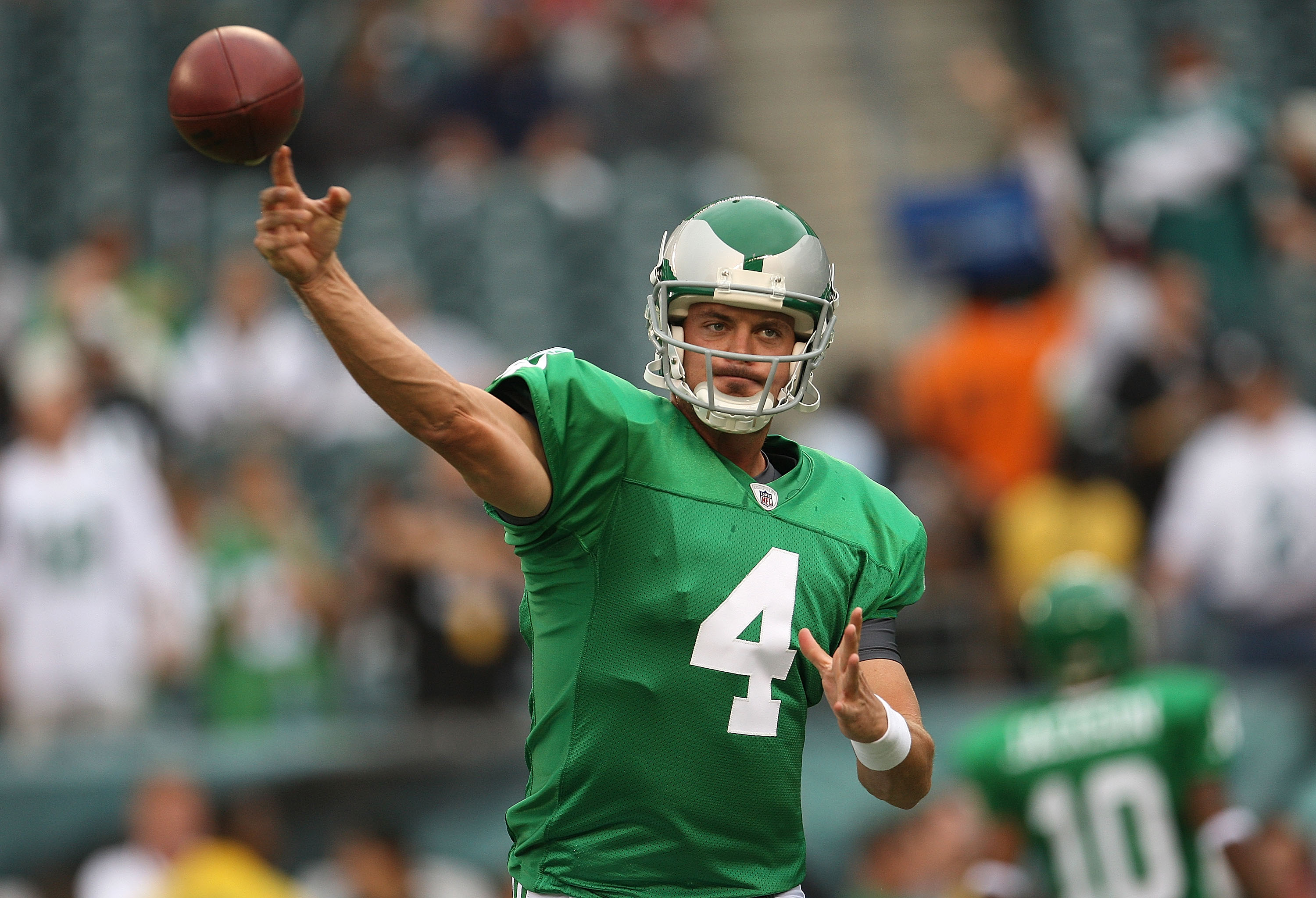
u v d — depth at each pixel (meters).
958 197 32.78
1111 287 31.56
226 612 27.03
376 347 9.16
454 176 44.97
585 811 10.12
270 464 28.75
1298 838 23.31
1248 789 25.70
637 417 10.15
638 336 43.09
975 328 32.12
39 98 50.72
